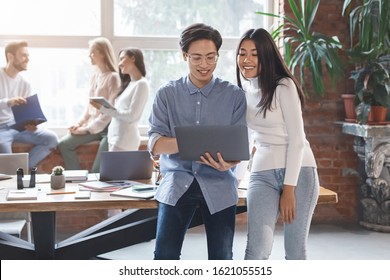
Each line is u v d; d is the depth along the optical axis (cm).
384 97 488
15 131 515
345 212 556
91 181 344
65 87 553
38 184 337
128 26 555
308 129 544
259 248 268
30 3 542
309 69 534
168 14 558
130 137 484
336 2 534
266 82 268
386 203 512
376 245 472
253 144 319
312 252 450
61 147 523
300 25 504
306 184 273
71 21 548
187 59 272
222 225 267
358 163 550
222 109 275
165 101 278
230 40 560
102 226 370
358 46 506
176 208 266
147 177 346
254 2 564
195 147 263
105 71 521
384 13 472
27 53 514
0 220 399
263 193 270
